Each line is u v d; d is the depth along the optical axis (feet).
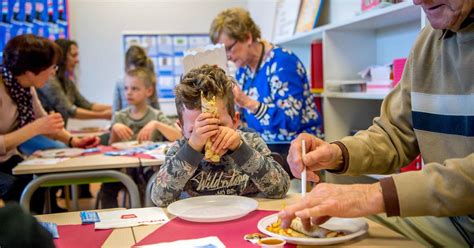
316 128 9.00
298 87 8.66
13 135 7.99
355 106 10.02
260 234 3.34
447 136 4.24
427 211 3.10
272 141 8.61
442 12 3.90
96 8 16.78
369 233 3.34
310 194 3.30
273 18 14.94
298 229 3.32
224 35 8.91
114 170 7.37
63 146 9.69
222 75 4.82
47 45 8.78
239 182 4.81
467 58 4.00
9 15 16.17
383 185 3.17
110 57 17.06
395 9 7.34
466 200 3.07
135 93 10.62
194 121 4.43
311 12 11.33
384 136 4.63
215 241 3.19
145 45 17.20
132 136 10.19
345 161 4.28
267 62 8.94
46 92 12.80
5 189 7.88
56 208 11.15
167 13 17.29
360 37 10.01
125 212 4.07
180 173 4.34
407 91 4.66
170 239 3.29
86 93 16.98
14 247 1.86
